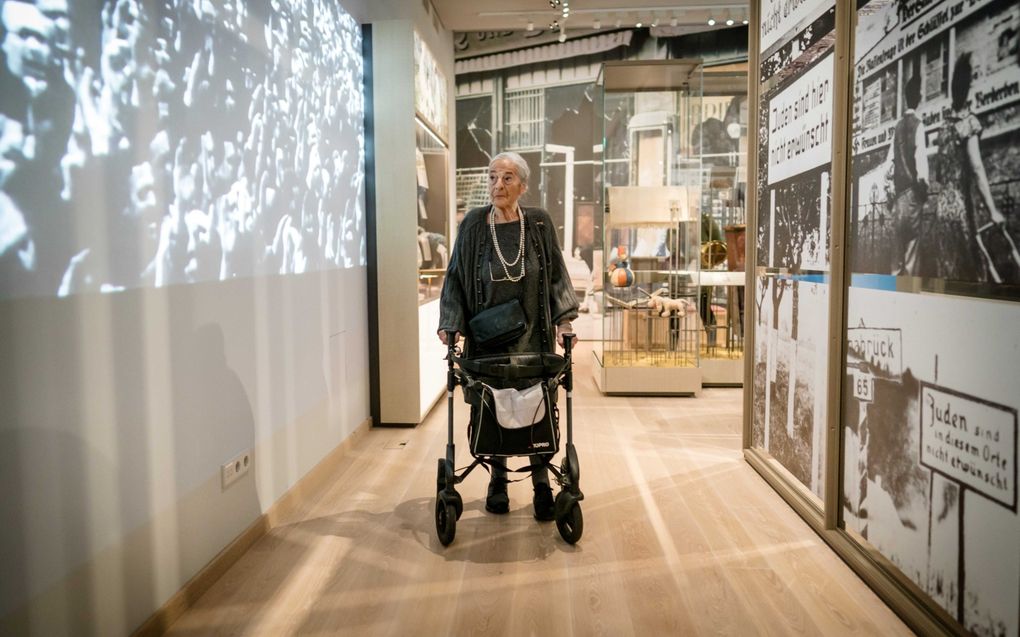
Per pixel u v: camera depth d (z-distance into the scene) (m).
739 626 2.11
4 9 1.46
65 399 1.65
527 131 8.50
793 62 3.10
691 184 5.56
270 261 2.92
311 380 3.44
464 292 3.01
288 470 3.13
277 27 3.00
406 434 4.42
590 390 5.91
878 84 2.31
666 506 3.16
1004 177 1.65
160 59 2.06
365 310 4.48
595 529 2.90
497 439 2.71
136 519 1.96
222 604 2.26
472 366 2.72
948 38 1.89
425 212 4.83
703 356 6.18
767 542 2.74
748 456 3.77
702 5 6.61
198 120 2.30
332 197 3.79
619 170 5.65
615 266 5.63
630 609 2.22
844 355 2.61
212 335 2.40
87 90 1.72
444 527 2.68
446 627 2.12
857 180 2.48
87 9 1.72
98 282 1.77
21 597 1.52
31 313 1.54
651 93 5.56
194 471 2.29
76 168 1.68
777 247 3.35
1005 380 1.66
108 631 1.84
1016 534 1.62
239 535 2.64
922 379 2.05
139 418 1.97
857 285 2.49
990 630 1.72
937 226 1.96
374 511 3.11
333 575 2.47
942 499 1.95
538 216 2.95
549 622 2.14
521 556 2.63
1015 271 1.61
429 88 5.01
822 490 2.82
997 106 1.68
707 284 6.00
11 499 1.49
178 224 2.17
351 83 4.14
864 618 2.15
